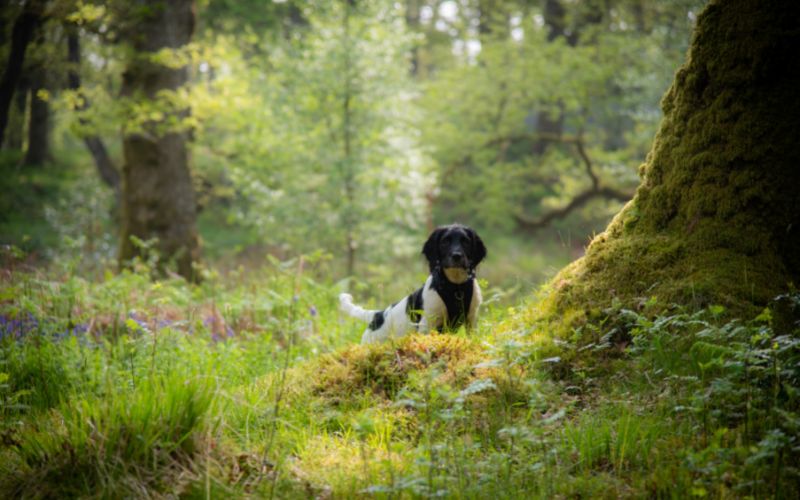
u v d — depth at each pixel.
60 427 3.63
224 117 13.95
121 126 11.73
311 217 12.77
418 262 15.26
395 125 13.37
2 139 9.25
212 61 12.05
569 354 4.00
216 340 6.26
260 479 3.22
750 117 4.18
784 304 3.83
